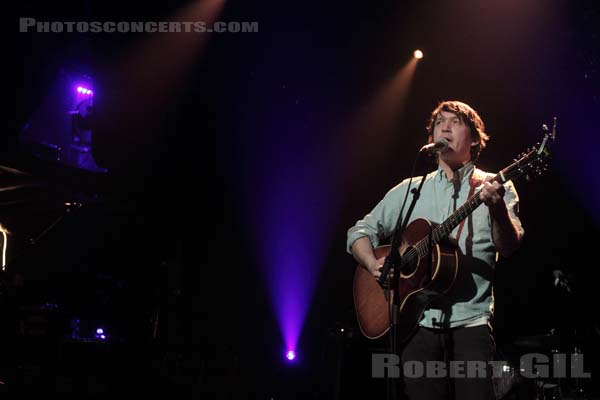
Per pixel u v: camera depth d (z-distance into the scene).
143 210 8.35
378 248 3.14
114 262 8.25
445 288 2.64
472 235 2.71
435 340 2.65
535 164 2.57
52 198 8.25
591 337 4.80
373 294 3.20
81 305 6.89
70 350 5.76
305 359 7.63
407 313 2.77
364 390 6.21
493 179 2.69
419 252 2.80
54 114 10.37
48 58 7.96
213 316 7.97
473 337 2.55
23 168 7.35
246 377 7.07
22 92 7.58
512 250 2.55
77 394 5.50
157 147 8.42
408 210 2.85
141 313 7.06
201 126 8.54
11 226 8.30
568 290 5.15
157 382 5.98
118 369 5.84
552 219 6.55
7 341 5.66
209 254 8.49
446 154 2.93
